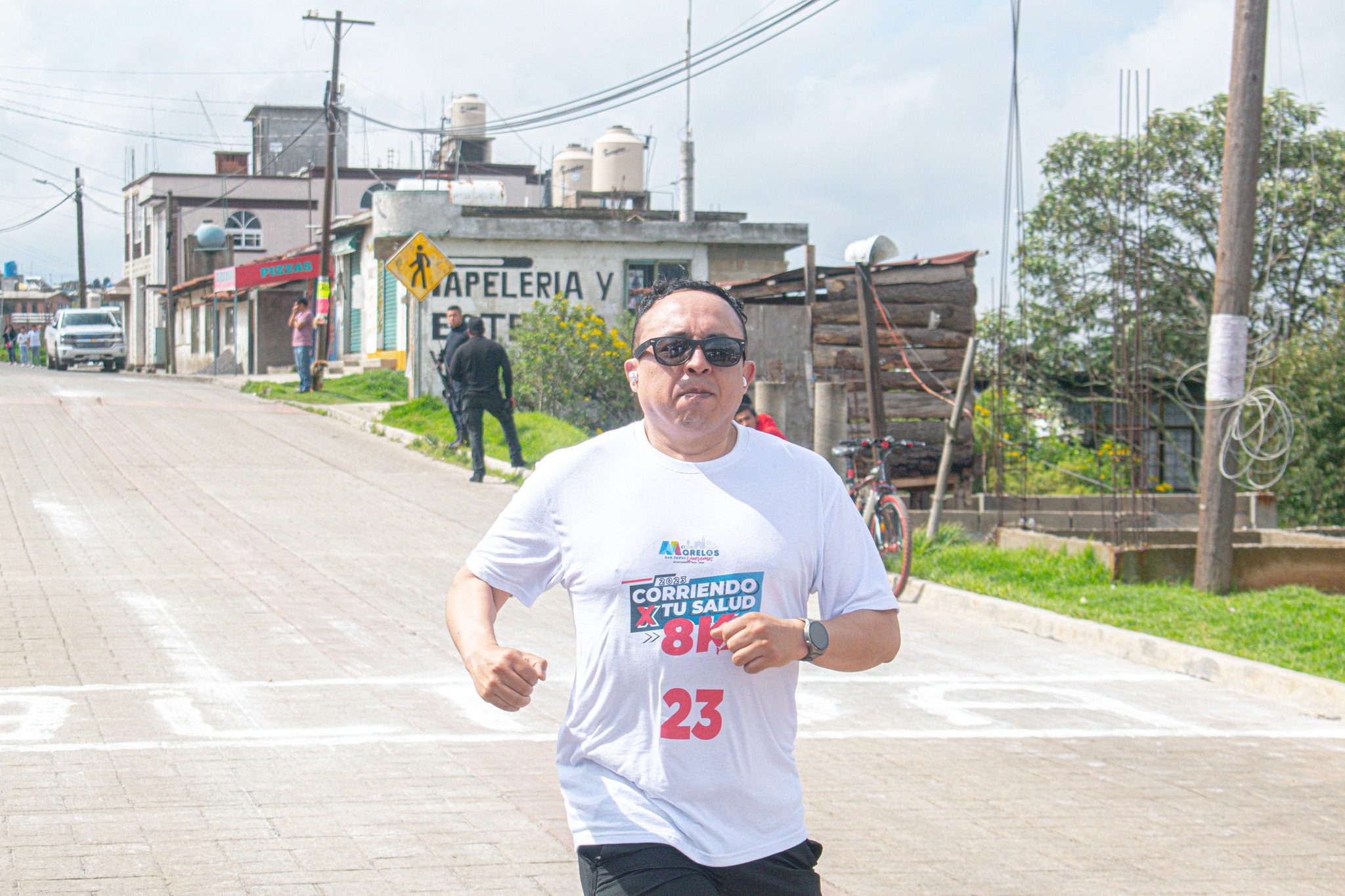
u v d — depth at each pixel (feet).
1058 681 28.02
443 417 72.90
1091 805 19.44
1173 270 80.53
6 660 25.12
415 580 35.40
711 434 9.28
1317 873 16.88
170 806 17.37
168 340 153.58
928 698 25.96
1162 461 67.77
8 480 49.70
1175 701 26.61
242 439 65.87
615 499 9.19
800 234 93.25
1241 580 36.63
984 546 43.19
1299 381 56.29
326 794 18.15
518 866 15.66
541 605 33.45
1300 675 26.81
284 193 176.35
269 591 32.94
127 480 51.24
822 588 9.50
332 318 117.50
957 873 16.35
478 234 88.12
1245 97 34.91
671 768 8.84
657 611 8.93
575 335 78.02
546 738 21.35
